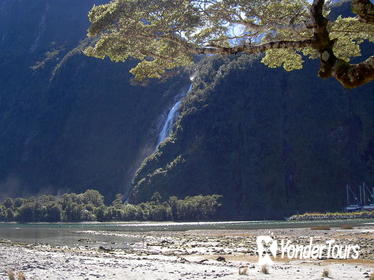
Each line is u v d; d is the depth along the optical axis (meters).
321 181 174.00
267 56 18.31
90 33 15.37
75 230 72.06
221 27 15.84
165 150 188.00
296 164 177.75
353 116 187.75
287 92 193.50
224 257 24.47
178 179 171.50
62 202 146.75
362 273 17.44
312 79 195.12
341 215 128.88
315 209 164.38
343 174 175.75
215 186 170.88
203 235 51.69
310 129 185.25
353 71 10.18
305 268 18.98
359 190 171.88
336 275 16.89
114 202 174.88
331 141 183.38
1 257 22.78
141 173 186.62
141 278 15.92
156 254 27.00
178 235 52.72
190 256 25.81
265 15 15.63
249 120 186.75
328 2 17.47
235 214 156.62
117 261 21.56
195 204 139.50
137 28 15.17
